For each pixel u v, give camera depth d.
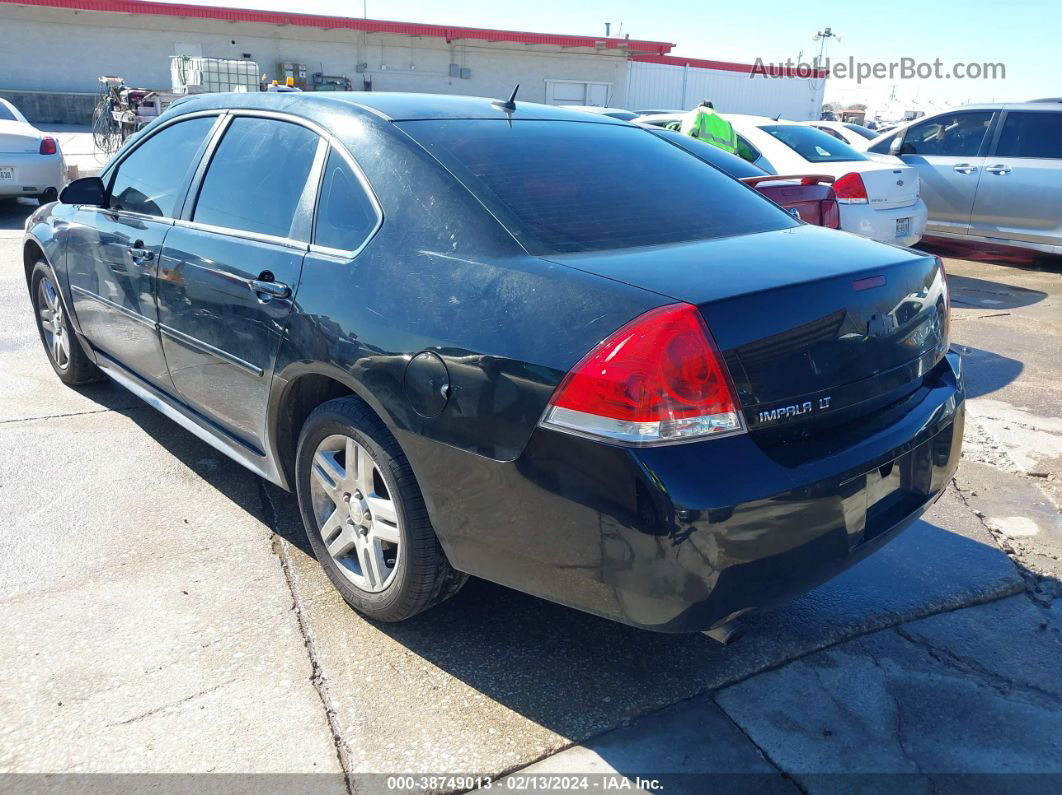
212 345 3.15
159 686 2.44
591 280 2.14
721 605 2.03
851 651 2.70
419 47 31.75
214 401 3.27
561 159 2.83
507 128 2.95
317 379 2.77
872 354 2.36
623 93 35.47
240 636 2.68
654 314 1.99
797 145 8.23
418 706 2.40
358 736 2.28
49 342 4.92
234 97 3.46
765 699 2.47
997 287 8.41
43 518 3.37
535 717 2.37
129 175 3.95
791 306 2.15
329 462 2.76
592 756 2.24
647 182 2.88
